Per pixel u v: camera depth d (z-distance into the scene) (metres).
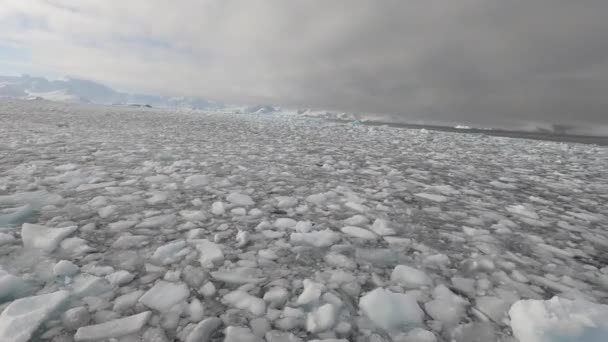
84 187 3.58
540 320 1.54
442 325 1.62
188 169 4.82
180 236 2.47
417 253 2.41
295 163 5.84
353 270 2.12
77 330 1.45
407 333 1.55
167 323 1.53
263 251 2.31
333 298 1.78
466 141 13.20
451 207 3.65
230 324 1.55
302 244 2.45
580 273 2.21
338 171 5.34
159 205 3.15
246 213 3.08
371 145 9.86
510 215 3.46
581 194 4.66
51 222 2.60
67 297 1.65
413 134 16.06
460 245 2.59
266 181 4.39
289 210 3.25
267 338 1.47
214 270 2.02
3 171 3.99
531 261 2.37
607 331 1.47
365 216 3.18
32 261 1.99
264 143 8.60
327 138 11.34
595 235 2.95
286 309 1.67
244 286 1.87
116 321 1.51
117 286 1.80
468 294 1.90
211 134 10.18
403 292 1.90
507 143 13.14
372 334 1.54
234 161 5.66
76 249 2.17
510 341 1.52
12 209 2.70
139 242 2.34
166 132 9.87
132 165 4.82
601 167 7.57
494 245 2.61
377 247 2.48
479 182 5.16
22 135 6.95
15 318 1.44
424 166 6.45
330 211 3.28
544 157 9.15
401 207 3.55
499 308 1.77
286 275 2.02
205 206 3.21
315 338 1.49
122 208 3.00
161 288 1.80
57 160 4.79
